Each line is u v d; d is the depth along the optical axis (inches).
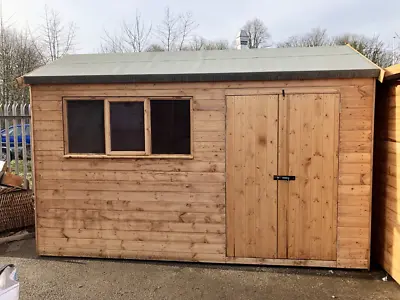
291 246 165.0
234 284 148.7
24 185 231.1
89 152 174.1
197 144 166.7
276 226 165.2
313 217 162.7
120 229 174.9
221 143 165.3
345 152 158.4
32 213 223.8
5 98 640.4
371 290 142.6
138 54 209.5
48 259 176.9
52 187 176.9
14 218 217.2
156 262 172.6
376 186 168.1
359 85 154.9
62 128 173.0
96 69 177.2
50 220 178.5
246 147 163.9
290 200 163.3
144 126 168.6
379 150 164.6
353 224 160.4
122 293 141.0
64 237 178.2
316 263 163.8
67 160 174.9
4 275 91.2
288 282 150.3
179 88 165.0
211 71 162.7
